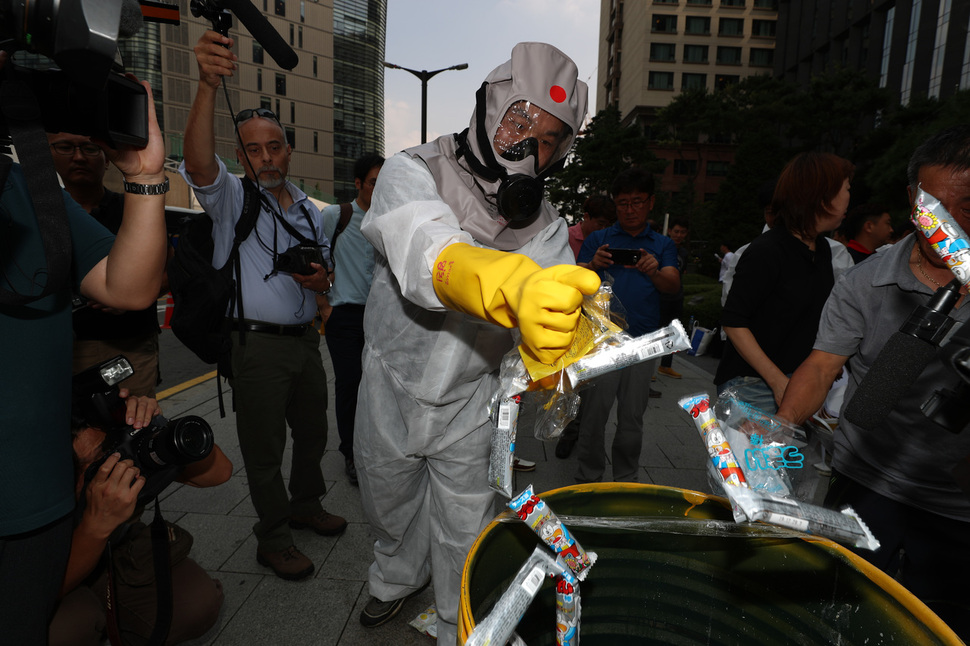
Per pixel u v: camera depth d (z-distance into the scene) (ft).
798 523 2.10
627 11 214.69
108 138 3.08
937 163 4.09
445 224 3.70
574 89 4.99
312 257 7.64
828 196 6.68
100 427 4.60
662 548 3.11
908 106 92.84
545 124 4.75
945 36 100.07
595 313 2.72
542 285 2.29
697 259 124.16
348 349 10.74
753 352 6.86
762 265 6.94
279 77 189.78
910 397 4.54
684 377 22.25
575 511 3.14
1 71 2.72
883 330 4.72
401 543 6.40
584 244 12.07
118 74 3.12
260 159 7.66
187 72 142.51
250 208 7.45
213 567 7.95
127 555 5.24
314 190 108.68
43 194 2.81
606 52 252.62
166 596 4.69
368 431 5.85
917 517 4.81
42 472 3.36
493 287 2.71
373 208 4.83
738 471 2.20
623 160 131.34
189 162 6.86
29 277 3.23
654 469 12.15
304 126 199.52
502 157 4.75
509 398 2.95
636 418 9.73
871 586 2.51
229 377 7.38
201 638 6.56
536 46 4.78
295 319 7.80
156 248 3.71
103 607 5.15
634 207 10.98
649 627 3.26
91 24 2.19
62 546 3.62
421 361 5.22
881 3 119.44
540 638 3.10
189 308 6.84
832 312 5.12
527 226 5.30
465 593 2.42
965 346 2.07
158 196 3.63
